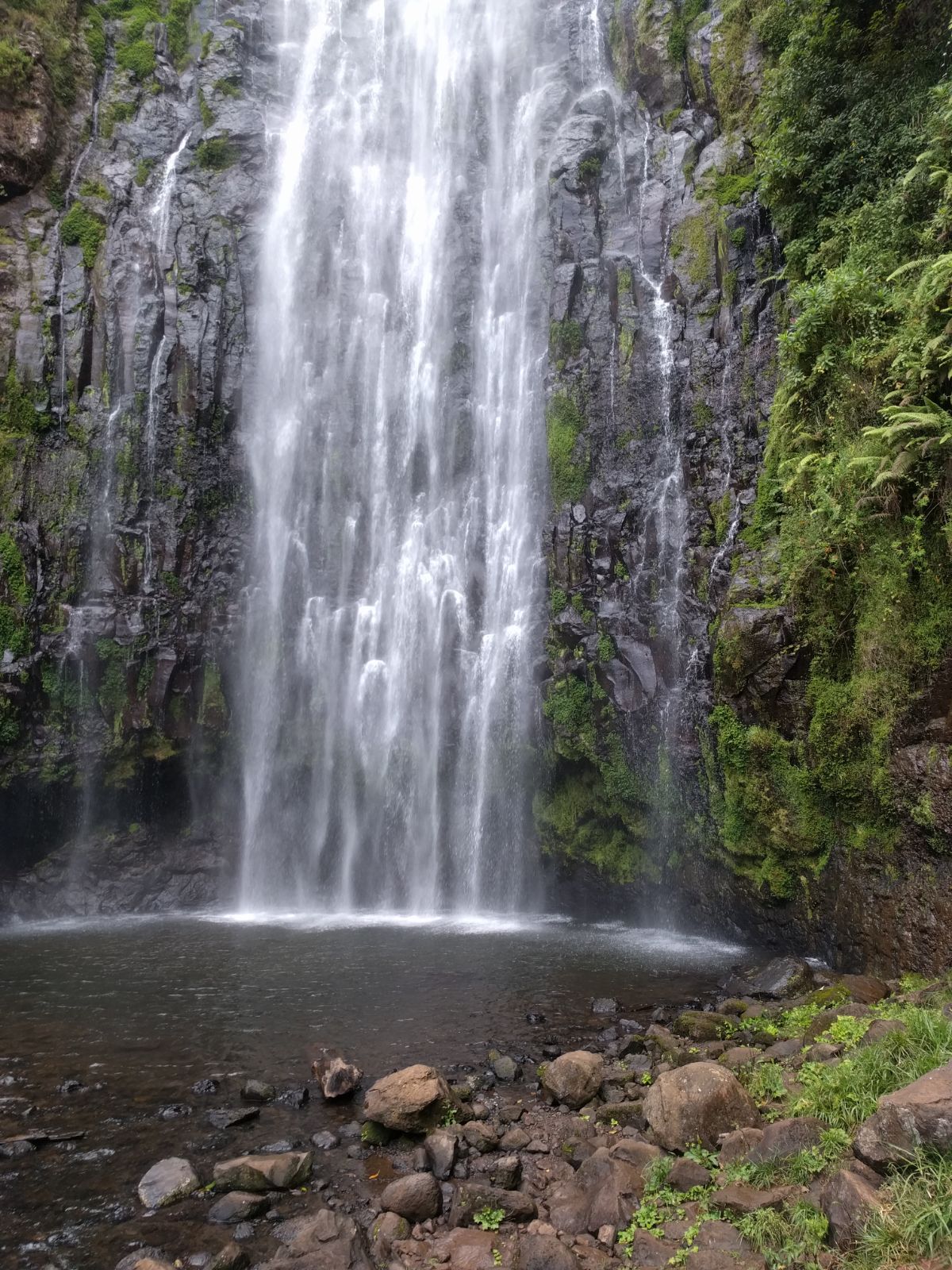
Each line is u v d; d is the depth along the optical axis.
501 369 18.67
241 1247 4.73
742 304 14.18
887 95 11.66
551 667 15.84
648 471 15.44
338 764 17.72
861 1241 3.88
